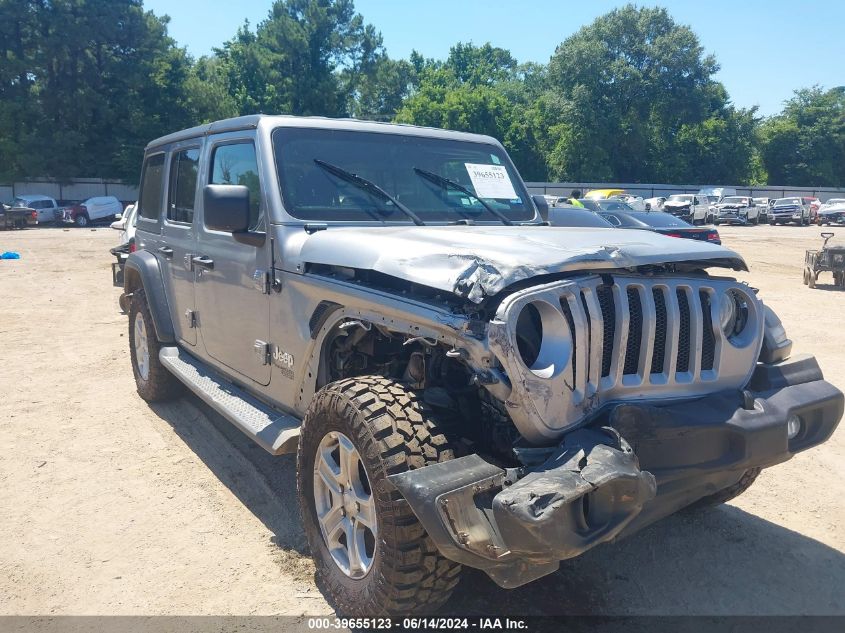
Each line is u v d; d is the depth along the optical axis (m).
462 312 2.64
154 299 5.38
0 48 47.28
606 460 2.43
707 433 2.78
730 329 3.16
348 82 65.38
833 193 62.22
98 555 3.60
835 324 10.08
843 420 5.88
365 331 3.17
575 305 2.65
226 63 63.41
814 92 73.31
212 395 4.31
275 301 3.72
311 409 3.12
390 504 2.61
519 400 2.52
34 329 9.22
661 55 60.16
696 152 65.81
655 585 3.40
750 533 3.94
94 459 4.83
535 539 2.24
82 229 33.94
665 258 2.94
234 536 3.82
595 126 59.91
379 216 3.93
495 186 4.57
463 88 64.50
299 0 62.03
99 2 48.25
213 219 3.59
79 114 47.66
